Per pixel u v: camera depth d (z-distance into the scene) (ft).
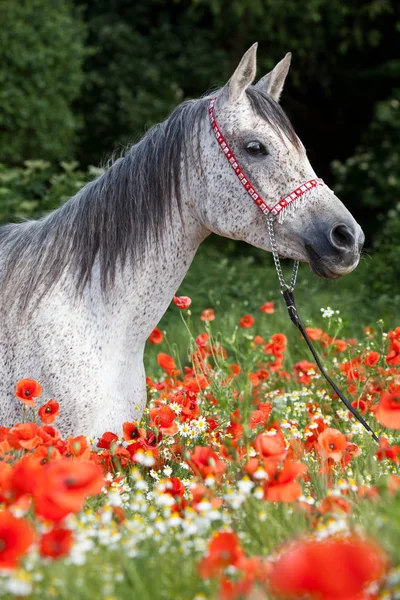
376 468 12.46
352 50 60.29
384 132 51.98
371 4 54.60
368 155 50.26
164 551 8.85
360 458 13.15
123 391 13.30
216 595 7.77
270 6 52.85
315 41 56.65
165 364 16.85
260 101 12.76
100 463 12.34
